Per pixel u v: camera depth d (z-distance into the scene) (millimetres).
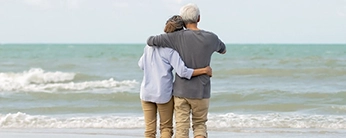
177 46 4684
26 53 39688
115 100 11539
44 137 7324
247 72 18266
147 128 4977
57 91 13289
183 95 4695
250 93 12164
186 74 4637
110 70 21234
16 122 8586
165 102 4797
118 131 7863
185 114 4766
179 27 4707
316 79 16234
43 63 25562
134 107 10508
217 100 11578
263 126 8258
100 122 8578
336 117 8961
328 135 7402
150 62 4797
